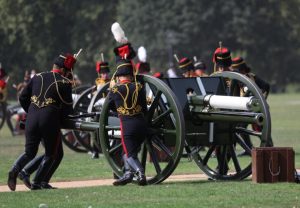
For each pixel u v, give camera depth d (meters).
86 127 32.56
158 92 31.53
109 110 32.44
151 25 181.12
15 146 56.22
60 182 34.69
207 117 32.06
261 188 29.72
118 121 32.50
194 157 34.66
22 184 34.53
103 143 32.66
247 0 190.50
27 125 31.34
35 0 139.00
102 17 166.00
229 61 35.84
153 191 29.42
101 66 45.44
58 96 31.27
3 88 62.84
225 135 33.31
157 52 181.00
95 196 28.38
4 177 37.16
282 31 196.50
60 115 31.59
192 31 182.12
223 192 28.91
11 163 43.66
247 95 32.88
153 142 32.00
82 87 49.09
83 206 26.23
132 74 31.77
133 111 31.33
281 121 80.69
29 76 64.38
